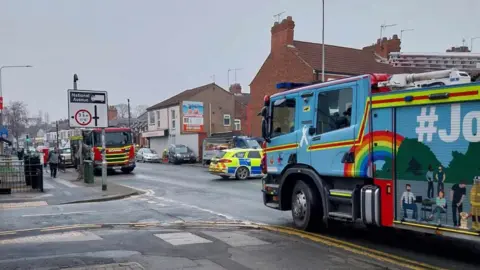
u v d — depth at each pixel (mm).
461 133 5961
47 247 7410
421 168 6469
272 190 9641
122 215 11164
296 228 9016
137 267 6086
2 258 6664
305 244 7648
